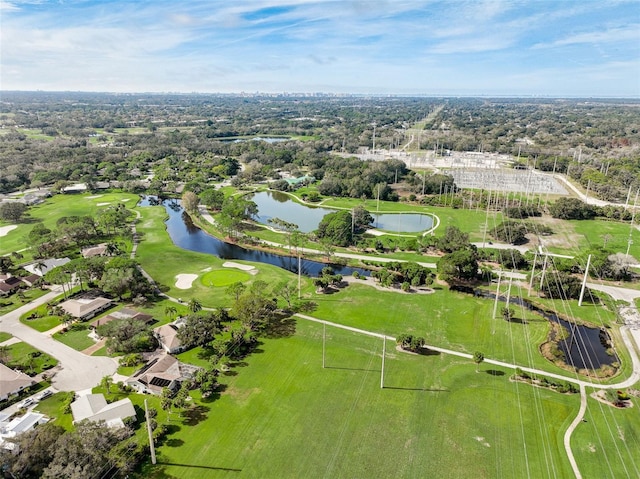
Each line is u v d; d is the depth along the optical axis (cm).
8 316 10894
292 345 9719
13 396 7938
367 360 9156
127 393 8106
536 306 11681
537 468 6488
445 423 7375
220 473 6356
